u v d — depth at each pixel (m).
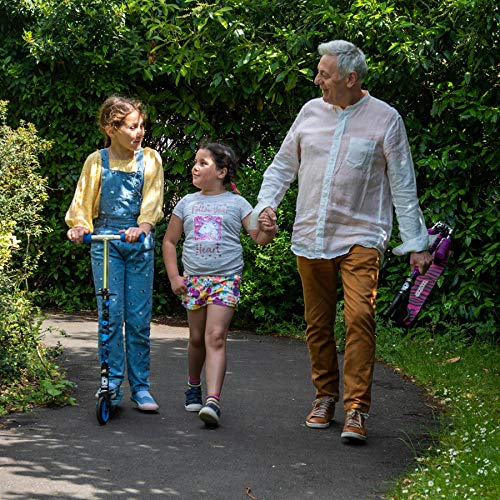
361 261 4.98
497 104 7.59
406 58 7.55
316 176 5.06
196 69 8.38
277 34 8.20
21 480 4.07
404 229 4.94
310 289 5.20
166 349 7.32
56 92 8.89
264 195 5.25
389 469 4.45
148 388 5.52
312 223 5.09
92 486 4.03
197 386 5.47
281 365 6.90
